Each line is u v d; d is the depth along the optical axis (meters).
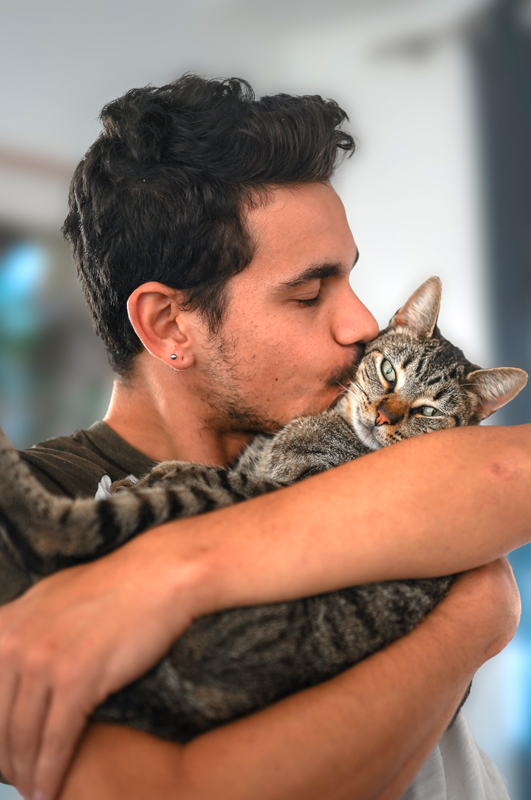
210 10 3.04
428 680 0.92
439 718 0.92
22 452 1.27
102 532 1.05
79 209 1.41
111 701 0.89
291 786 0.78
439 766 1.16
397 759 0.85
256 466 1.61
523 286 3.39
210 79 1.38
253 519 0.95
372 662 0.93
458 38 3.28
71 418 2.97
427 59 3.31
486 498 0.98
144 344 1.34
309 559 0.89
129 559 0.91
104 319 1.44
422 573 0.96
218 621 1.00
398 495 0.96
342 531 0.92
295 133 1.27
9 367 2.89
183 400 1.43
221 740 0.83
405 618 1.13
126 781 0.78
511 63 3.29
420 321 2.19
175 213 1.26
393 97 3.36
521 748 3.11
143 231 1.29
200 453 1.51
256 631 1.01
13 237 2.85
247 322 1.32
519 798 3.09
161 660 0.95
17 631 0.84
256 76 3.17
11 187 2.82
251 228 1.27
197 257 1.27
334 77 3.31
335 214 1.37
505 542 0.99
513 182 3.35
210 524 0.96
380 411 1.91
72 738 0.80
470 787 1.29
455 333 3.46
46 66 2.86
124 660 0.82
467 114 3.34
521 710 3.12
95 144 1.38
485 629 1.02
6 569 1.04
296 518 0.93
